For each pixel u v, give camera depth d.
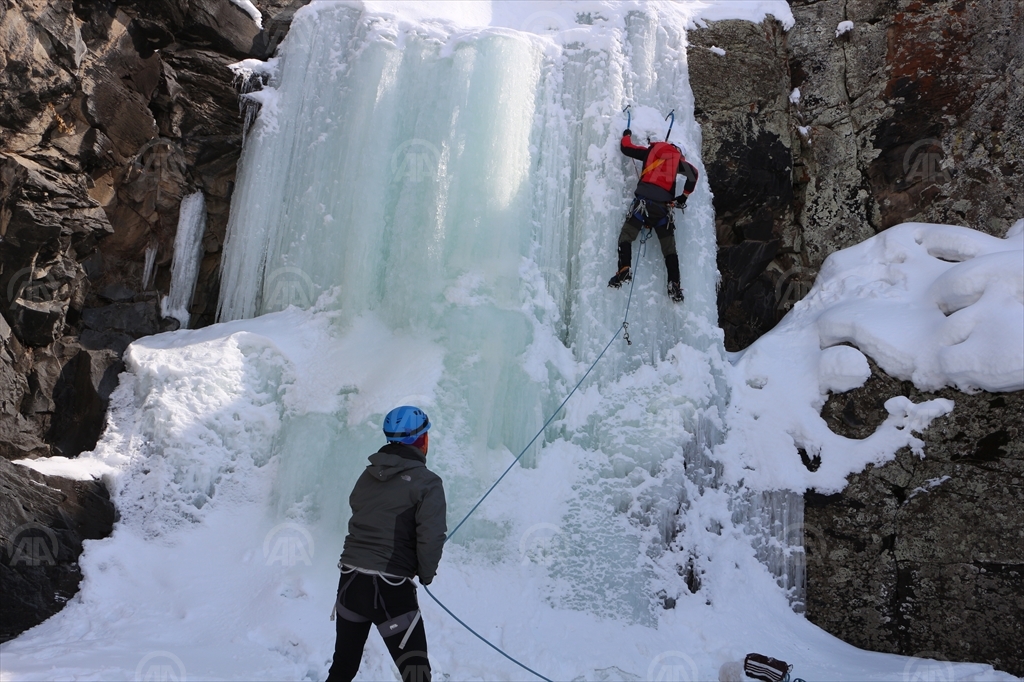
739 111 7.95
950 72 7.83
